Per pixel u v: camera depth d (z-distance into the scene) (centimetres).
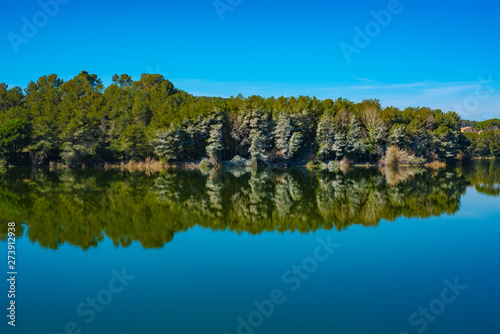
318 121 9031
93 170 6944
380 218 2711
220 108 8275
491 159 14025
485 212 2941
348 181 5175
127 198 3484
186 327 1151
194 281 1505
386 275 1579
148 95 10962
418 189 4297
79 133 7412
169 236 2188
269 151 8525
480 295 1380
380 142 9106
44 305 1300
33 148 7475
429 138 9350
